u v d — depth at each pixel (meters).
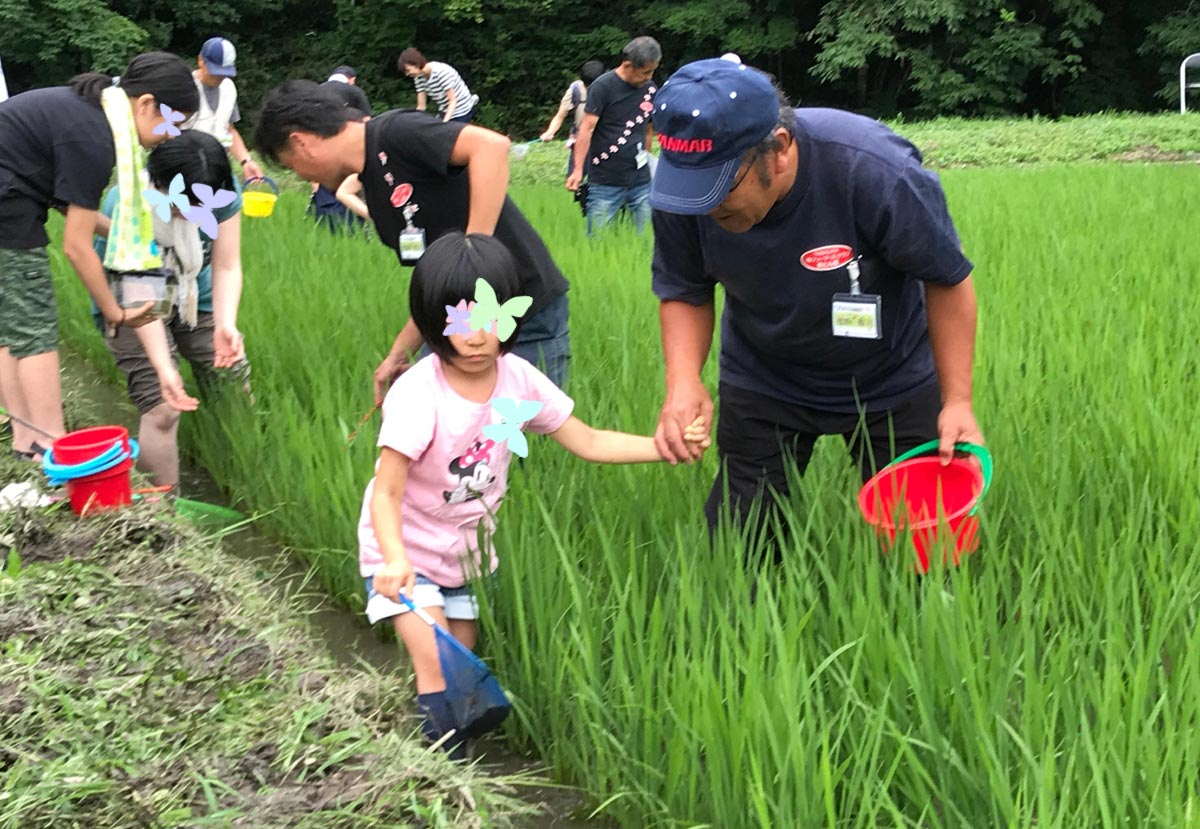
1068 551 3.28
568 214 10.70
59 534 4.19
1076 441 4.05
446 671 3.04
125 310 4.60
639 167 9.46
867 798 2.49
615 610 3.20
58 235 9.50
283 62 27.67
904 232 2.92
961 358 3.18
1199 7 27.83
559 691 3.12
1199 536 3.28
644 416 4.60
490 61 27.78
